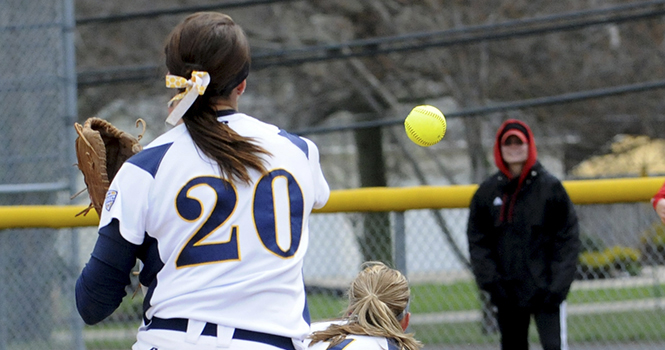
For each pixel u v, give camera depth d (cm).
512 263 1677
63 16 2291
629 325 2023
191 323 698
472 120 4578
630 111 4791
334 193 1805
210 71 737
